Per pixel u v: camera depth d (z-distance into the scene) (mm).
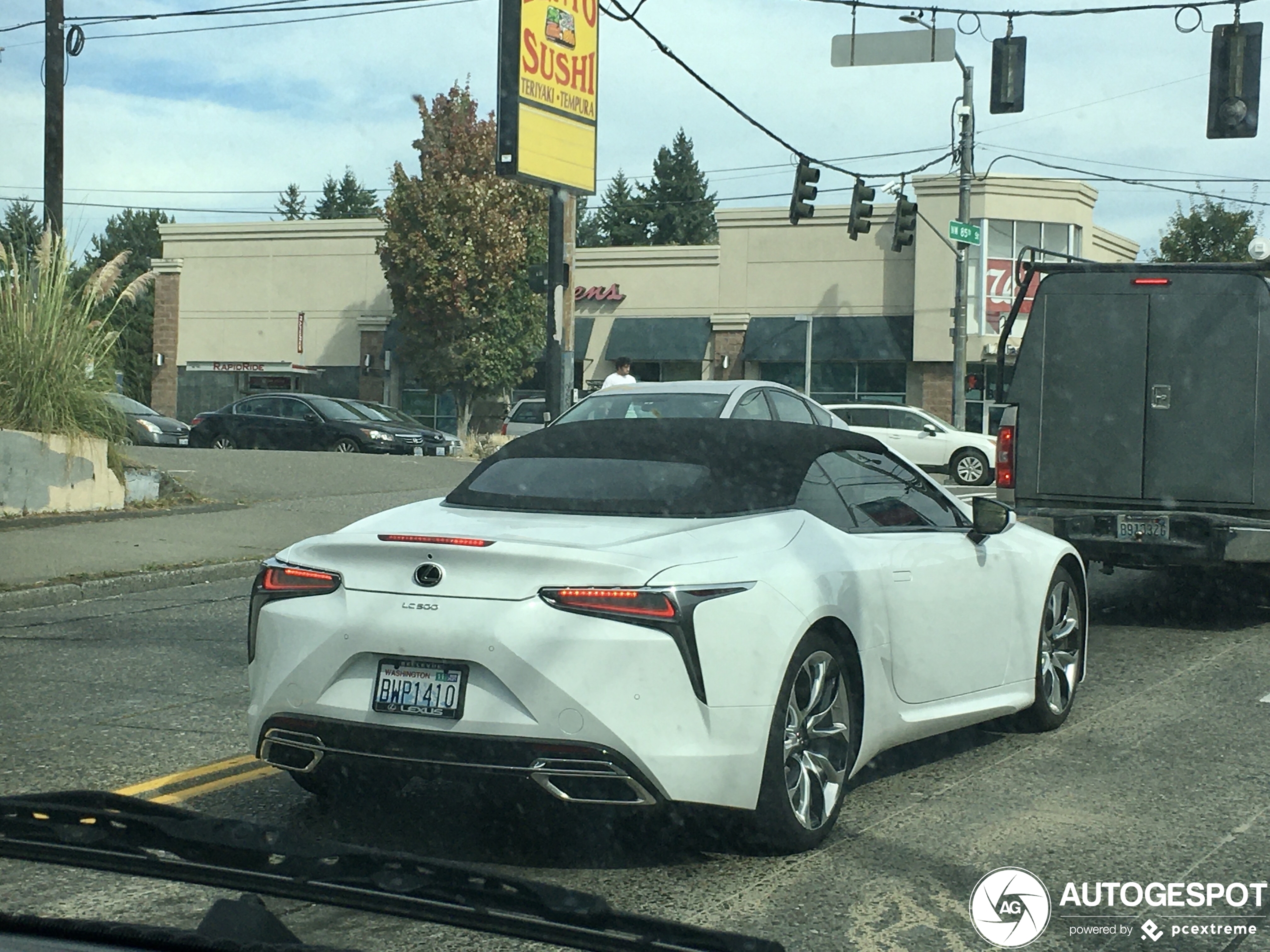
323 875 2875
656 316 44719
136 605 10289
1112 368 9312
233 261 49406
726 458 5066
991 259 40281
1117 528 9148
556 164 18938
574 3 19312
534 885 2748
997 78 17969
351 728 4195
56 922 2312
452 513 4883
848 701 4707
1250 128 16031
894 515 5504
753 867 4383
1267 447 8898
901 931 3828
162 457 19781
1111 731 6391
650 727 4027
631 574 4105
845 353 41906
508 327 42000
